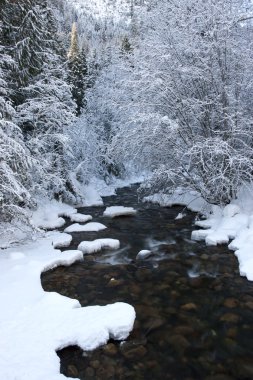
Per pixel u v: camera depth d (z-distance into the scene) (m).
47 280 5.95
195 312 4.92
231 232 7.71
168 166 10.18
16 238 7.45
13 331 4.15
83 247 7.31
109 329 4.23
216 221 8.72
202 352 4.06
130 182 18.22
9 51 9.24
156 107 9.57
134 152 10.74
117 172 17.75
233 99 8.48
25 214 6.90
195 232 8.08
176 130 8.88
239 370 3.78
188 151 8.44
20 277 5.71
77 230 8.88
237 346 4.17
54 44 11.53
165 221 9.78
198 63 8.83
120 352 4.03
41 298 5.00
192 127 9.48
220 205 9.34
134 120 8.71
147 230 8.98
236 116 8.71
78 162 14.48
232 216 8.41
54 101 10.24
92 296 5.43
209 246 7.44
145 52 9.52
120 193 15.10
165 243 7.91
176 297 5.38
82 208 11.79
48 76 10.34
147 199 12.56
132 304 5.16
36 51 10.27
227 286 5.68
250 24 9.36
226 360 3.93
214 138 8.39
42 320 4.39
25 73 9.75
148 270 6.42
